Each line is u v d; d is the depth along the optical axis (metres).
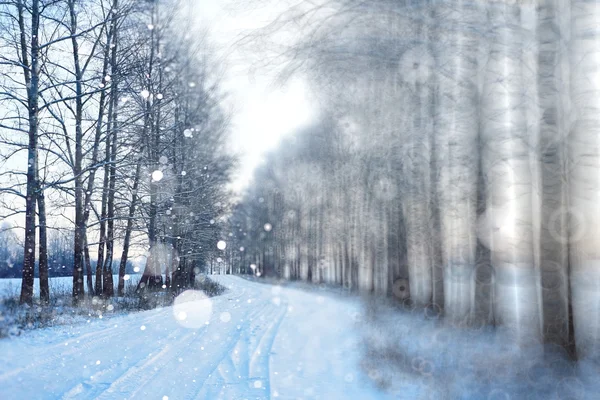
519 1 7.76
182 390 6.09
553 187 7.16
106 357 7.96
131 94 18.91
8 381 5.86
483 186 11.13
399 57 9.49
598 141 7.43
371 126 13.95
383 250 19.66
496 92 9.92
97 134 18.66
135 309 17.80
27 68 15.61
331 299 24.73
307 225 42.94
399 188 15.08
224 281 55.16
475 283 10.94
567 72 7.69
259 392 6.17
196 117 26.23
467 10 8.01
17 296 14.57
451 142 11.95
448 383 6.17
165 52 22.09
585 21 7.36
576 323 7.08
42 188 15.38
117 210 22.39
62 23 16.81
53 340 9.44
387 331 10.16
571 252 7.18
